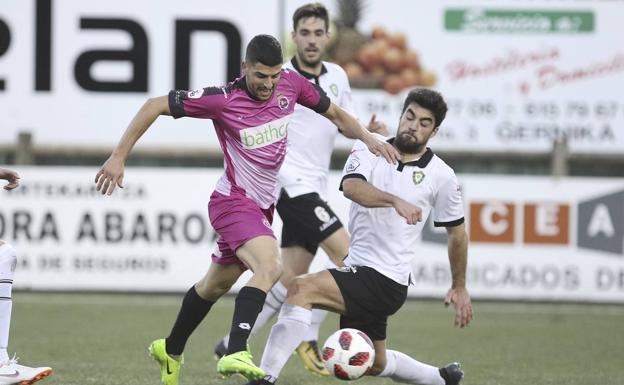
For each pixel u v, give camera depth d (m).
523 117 45.78
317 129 27.14
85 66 45.12
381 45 45.94
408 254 21.33
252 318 19.42
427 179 21.17
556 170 42.62
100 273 40.09
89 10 45.09
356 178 20.84
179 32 45.25
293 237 27.19
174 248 40.25
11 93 44.97
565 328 36.00
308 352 25.92
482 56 45.78
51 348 28.94
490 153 43.62
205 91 20.09
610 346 31.62
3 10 44.84
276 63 19.64
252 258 20.00
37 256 39.94
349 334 20.31
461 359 28.28
